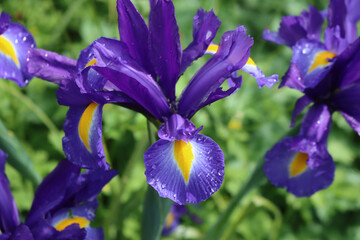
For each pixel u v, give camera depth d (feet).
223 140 1.80
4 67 1.00
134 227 1.67
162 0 0.94
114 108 1.70
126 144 1.80
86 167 0.91
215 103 1.80
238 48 0.94
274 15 2.49
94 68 0.91
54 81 0.97
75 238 0.98
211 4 1.90
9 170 1.59
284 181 1.11
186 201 0.87
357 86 1.11
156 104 0.97
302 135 1.12
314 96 1.14
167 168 0.89
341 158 2.20
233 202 1.25
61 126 1.89
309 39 1.14
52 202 1.01
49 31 1.89
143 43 0.97
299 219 2.11
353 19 1.17
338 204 2.10
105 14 2.03
